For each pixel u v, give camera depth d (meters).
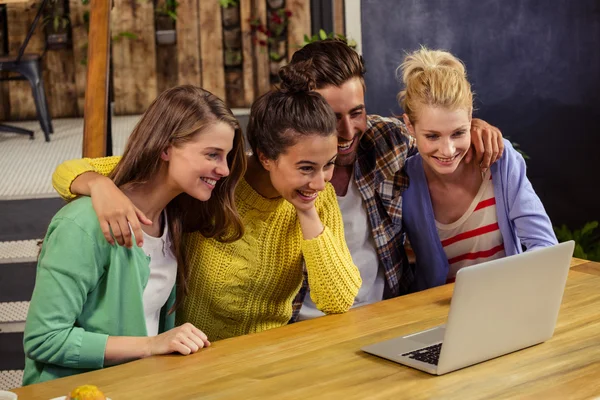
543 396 1.46
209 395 1.48
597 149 4.27
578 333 1.78
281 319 2.10
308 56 2.09
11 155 4.36
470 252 2.31
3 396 1.41
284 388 1.50
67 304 1.69
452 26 4.08
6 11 5.52
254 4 5.52
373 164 2.24
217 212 1.88
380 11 4.02
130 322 1.77
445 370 1.56
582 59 4.18
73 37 5.57
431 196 2.29
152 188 1.80
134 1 5.53
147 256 1.80
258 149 1.89
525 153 4.26
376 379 1.54
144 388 1.51
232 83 5.65
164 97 1.76
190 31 5.57
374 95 4.08
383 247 2.27
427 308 1.97
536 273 1.63
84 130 2.83
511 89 4.18
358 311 1.97
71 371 1.74
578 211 4.34
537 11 4.12
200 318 2.03
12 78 4.72
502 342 1.63
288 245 2.02
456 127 2.06
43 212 3.39
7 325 2.99
